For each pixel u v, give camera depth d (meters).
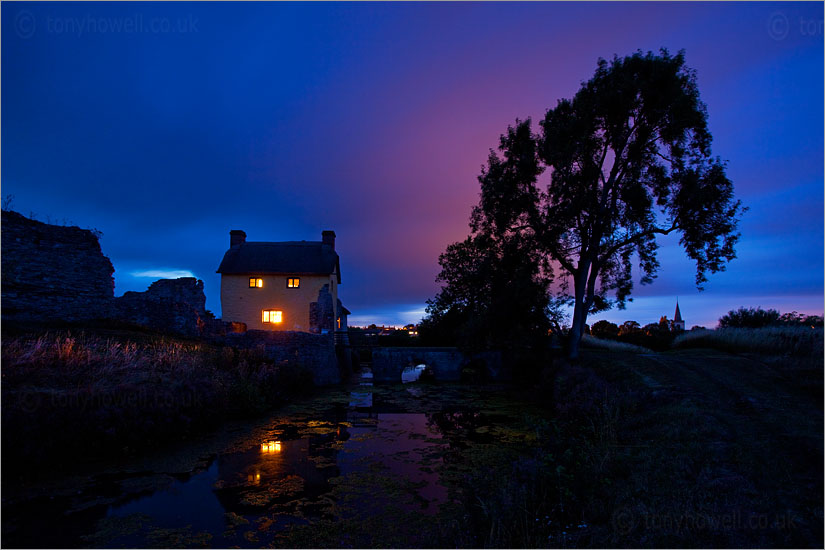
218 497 7.50
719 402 9.26
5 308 13.23
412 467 9.26
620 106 17.48
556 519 5.30
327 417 14.67
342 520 6.65
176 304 19.22
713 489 5.50
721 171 16.62
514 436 12.04
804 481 5.46
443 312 33.91
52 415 8.16
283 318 29.55
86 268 15.70
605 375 14.36
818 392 9.43
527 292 20.67
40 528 6.14
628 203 17.61
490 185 20.56
